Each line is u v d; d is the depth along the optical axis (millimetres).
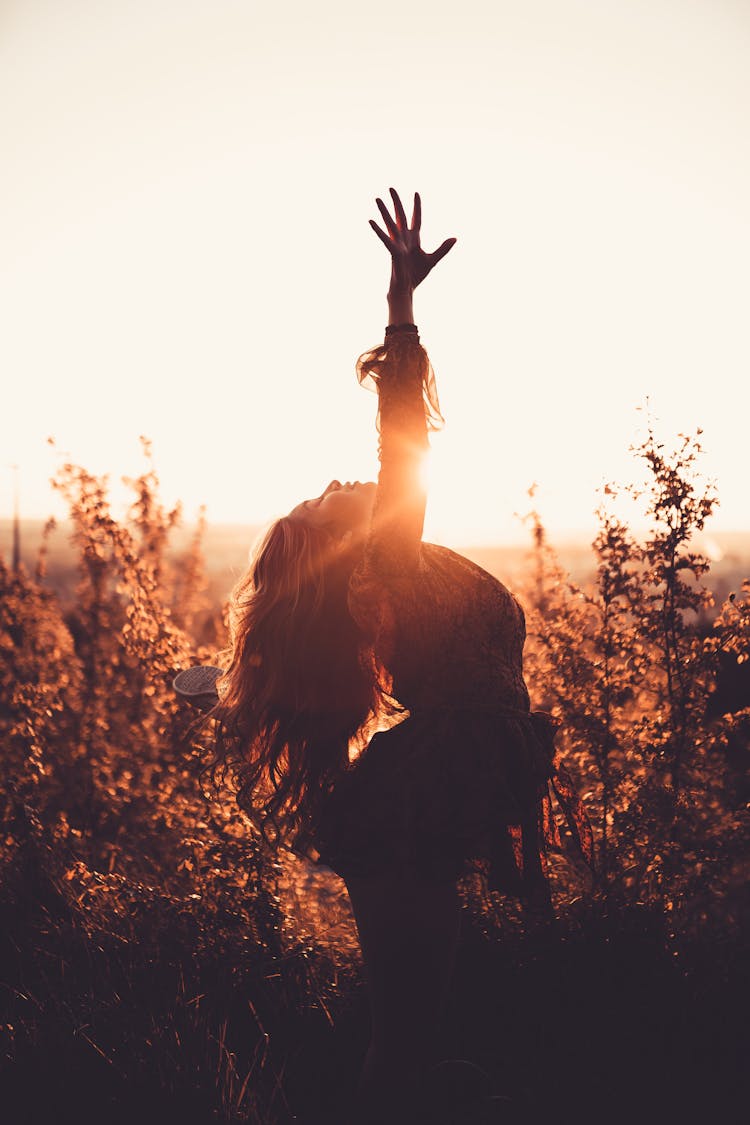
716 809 3488
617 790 3510
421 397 2156
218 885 3180
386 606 2146
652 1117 2463
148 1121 2332
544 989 2844
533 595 4371
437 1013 2158
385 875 2098
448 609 2174
